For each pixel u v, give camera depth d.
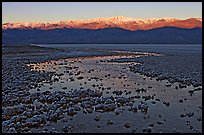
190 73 31.75
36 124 13.67
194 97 20.08
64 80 28.38
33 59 54.66
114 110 16.34
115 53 84.75
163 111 16.20
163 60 52.31
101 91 22.42
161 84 25.70
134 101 18.66
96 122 14.15
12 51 74.44
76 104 17.94
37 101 18.73
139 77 30.44
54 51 86.69
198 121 14.36
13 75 30.27
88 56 69.94
